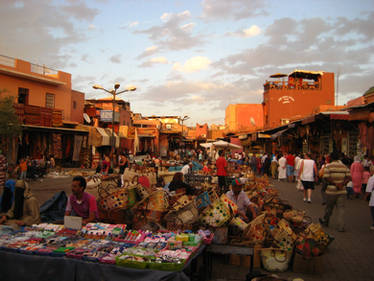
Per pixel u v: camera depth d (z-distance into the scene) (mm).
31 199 5867
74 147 27031
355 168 12438
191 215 5383
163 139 57250
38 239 4398
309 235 5066
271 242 5289
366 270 5156
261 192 9062
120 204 5953
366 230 7676
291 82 40125
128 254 3801
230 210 5516
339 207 7605
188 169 13711
